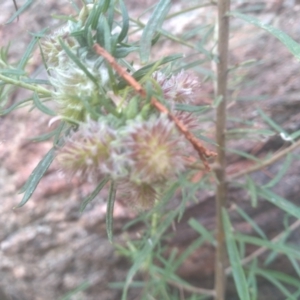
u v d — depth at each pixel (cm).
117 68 10
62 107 10
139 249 23
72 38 11
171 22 24
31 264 26
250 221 22
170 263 24
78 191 25
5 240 26
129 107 9
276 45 24
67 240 26
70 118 10
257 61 21
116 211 25
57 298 27
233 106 24
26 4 14
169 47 24
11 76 14
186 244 26
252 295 25
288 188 24
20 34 25
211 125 23
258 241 21
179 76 12
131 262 26
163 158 9
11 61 25
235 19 24
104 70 10
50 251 26
